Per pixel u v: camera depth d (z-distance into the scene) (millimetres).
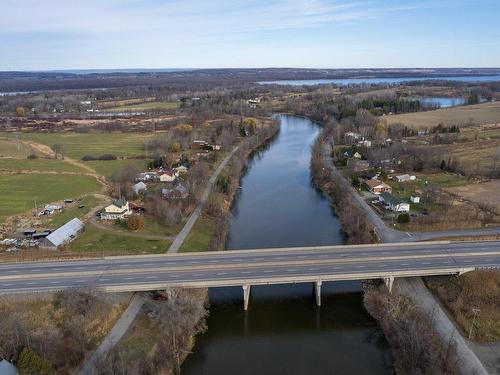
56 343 72438
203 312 88625
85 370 70062
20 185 166000
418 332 76250
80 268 96875
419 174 179000
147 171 186875
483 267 94250
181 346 79375
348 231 126625
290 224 138375
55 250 109438
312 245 121500
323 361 78062
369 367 76438
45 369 63719
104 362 68500
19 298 84875
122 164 199125
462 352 74625
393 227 124688
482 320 82688
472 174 172500
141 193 154500
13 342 69312
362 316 90875
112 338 77688
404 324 81125
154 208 138375
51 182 170500
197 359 78625
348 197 149750
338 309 93250
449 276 95500
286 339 84188
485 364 71812
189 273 93312
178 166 191500
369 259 99250
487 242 109625
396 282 97125
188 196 148375
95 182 170875
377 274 91000
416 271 92125
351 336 84875
